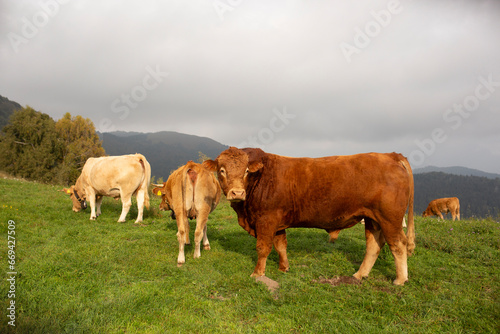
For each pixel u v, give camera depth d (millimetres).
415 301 3967
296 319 3531
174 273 4832
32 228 7176
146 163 9352
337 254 5996
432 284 4555
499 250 6250
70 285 4102
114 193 9148
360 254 6223
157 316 3496
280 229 5027
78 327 3100
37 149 38312
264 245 4844
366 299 3992
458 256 6082
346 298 4070
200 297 4066
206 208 5727
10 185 14562
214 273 4871
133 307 3572
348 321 3432
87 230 7316
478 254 5984
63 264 4715
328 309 3770
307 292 4223
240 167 4449
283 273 5035
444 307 3811
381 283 4570
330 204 4730
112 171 8805
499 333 3199
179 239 5355
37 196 12195
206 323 3355
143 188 9297
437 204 18469
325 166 4816
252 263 5527
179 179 5551
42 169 37469
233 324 3381
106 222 8852
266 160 4945
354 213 4734
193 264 5312
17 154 38969
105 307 3531
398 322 3523
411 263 5539
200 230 5664
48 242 6172
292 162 5000
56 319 3201
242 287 4359
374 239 4902
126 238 7020
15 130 39594
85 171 9227
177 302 3850
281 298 4039
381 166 4633
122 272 4758
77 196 9758
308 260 5664
